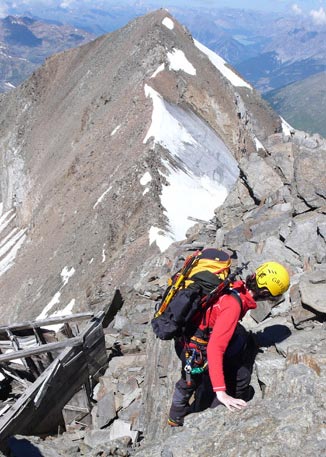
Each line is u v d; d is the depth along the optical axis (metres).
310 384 5.69
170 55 91.31
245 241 12.00
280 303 8.13
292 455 4.92
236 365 6.41
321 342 6.57
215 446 5.56
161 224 49.38
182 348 6.39
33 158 122.94
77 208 69.81
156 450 6.05
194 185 63.06
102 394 11.66
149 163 61.19
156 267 19.59
